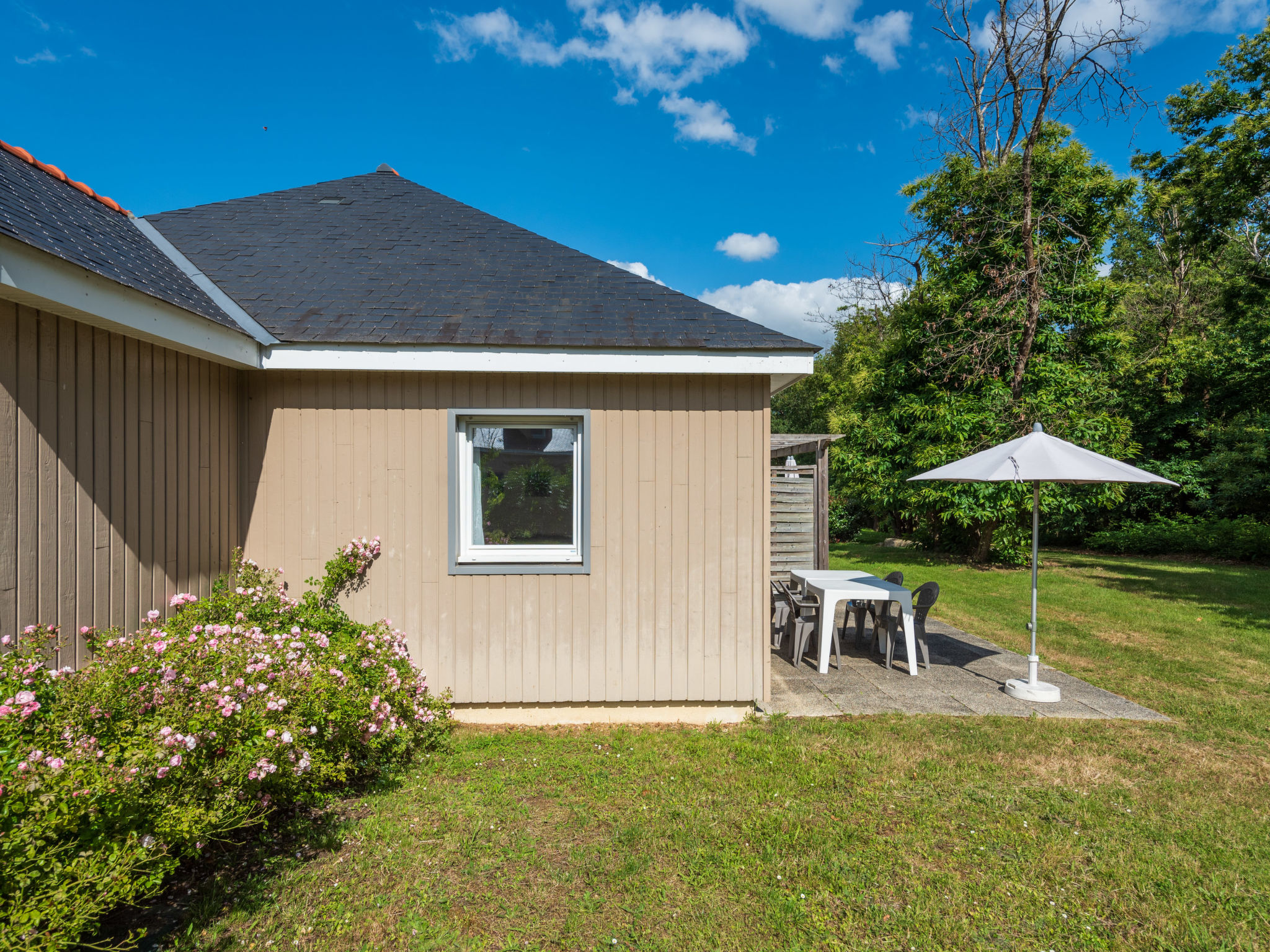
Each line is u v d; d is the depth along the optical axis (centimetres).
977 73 1627
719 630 536
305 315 506
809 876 309
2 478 299
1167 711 551
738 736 493
